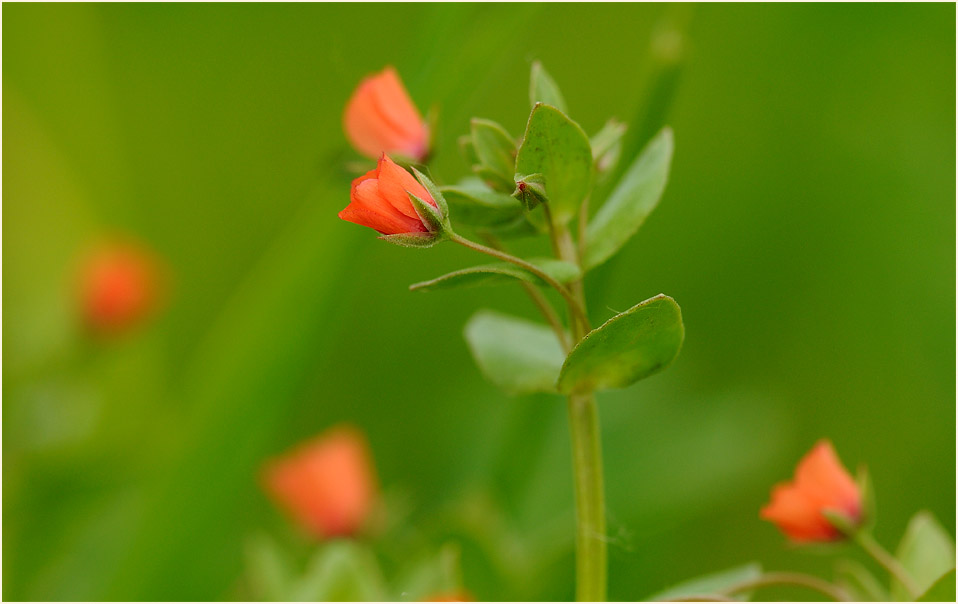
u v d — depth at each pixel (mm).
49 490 332
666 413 344
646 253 394
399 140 249
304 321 289
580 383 237
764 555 311
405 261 404
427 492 347
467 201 238
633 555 290
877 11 400
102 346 372
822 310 371
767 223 390
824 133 398
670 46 284
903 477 333
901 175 377
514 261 233
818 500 253
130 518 310
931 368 346
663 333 234
